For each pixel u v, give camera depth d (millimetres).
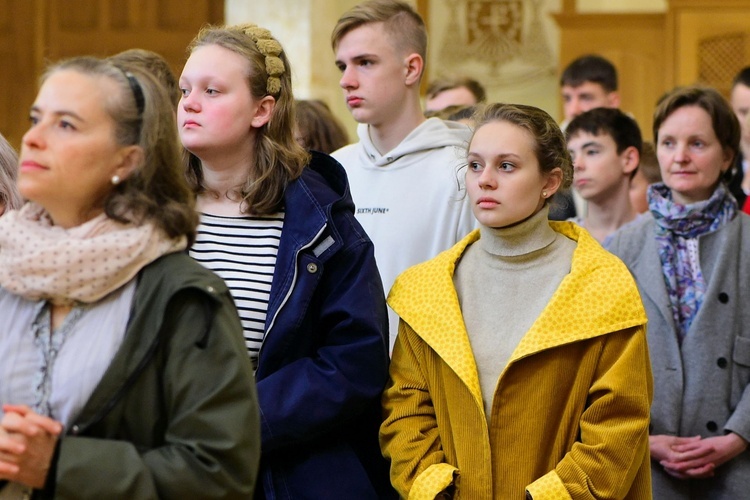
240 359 2490
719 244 4402
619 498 3279
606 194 5496
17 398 2461
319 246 3396
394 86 4453
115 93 2490
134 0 10938
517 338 3424
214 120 3434
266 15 11609
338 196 3525
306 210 3438
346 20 4473
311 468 3322
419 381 3516
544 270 3510
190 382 2447
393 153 4449
